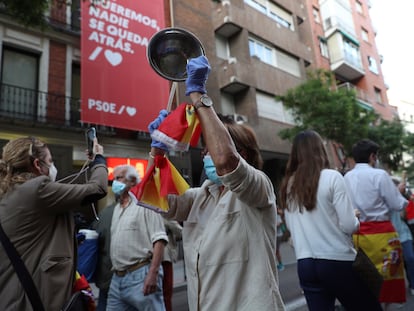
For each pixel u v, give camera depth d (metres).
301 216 2.24
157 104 11.79
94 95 10.55
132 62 11.55
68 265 1.65
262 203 1.41
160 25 12.62
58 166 9.84
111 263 2.87
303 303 4.72
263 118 15.20
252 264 1.39
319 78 13.95
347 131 12.65
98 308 2.95
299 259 2.22
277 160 16.62
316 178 2.18
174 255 3.44
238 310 1.35
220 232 1.44
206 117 1.32
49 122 10.02
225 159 1.27
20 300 1.48
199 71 1.36
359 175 2.99
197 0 14.80
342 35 22.53
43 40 10.77
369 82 24.36
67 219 1.77
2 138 9.25
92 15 10.93
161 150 1.56
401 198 2.90
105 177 1.96
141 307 2.58
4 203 1.62
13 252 1.53
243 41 15.30
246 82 14.74
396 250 2.81
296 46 18.36
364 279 2.00
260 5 17.17
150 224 2.76
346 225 2.04
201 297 1.43
